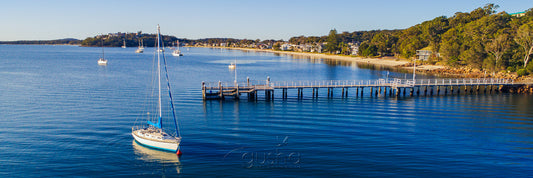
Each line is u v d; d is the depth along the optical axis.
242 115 45.75
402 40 185.12
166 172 27.95
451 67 114.88
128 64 139.88
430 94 64.50
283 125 40.59
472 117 44.94
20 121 41.91
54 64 135.38
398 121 42.50
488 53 102.00
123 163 29.58
